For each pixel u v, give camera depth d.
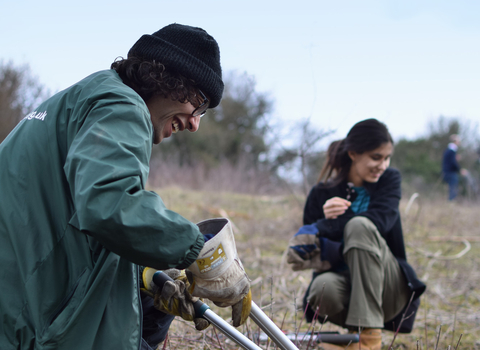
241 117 20.34
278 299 3.41
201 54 1.53
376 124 2.62
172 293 1.52
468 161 14.85
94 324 1.30
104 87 1.36
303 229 2.60
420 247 5.53
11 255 1.34
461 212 8.05
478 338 2.92
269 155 11.24
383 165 2.62
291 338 2.26
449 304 3.63
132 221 1.17
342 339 2.32
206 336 2.29
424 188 12.52
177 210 7.48
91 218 1.14
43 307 1.30
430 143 22.34
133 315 1.37
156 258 1.21
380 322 2.37
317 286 2.50
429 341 2.72
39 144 1.39
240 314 1.54
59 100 1.43
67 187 1.37
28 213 1.35
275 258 4.75
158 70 1.46
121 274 1.38
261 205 8.73
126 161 1.21
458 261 5.07
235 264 1.49
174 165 12.36
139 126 1.31
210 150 20.05
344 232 2.48
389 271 2.50
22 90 9.34
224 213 7.38
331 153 2.82
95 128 1.24
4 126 8.98
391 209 2.56
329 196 2.78
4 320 1.32
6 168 1.40
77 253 1.35
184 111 1.55
